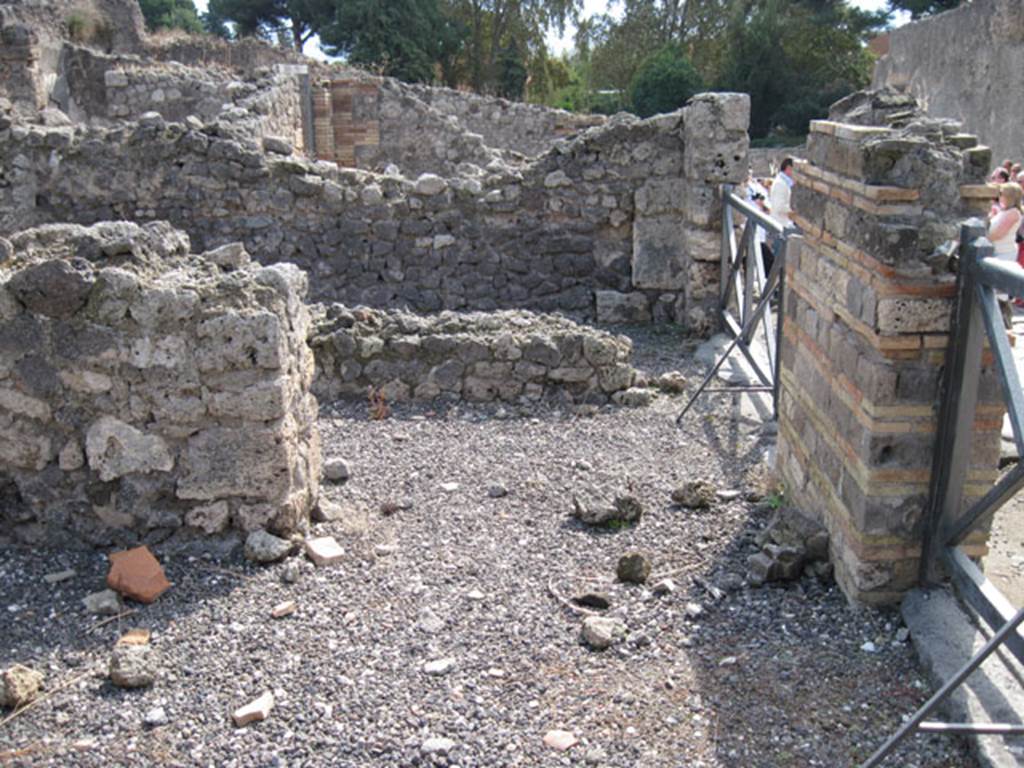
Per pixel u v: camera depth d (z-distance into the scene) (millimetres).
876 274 3213
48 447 3918
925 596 3342
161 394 3842
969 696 2803
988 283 2918
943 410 3195
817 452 3945
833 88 29625
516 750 2809
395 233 8617
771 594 3674
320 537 4176
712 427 5777
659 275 8547
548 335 6238
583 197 8531
